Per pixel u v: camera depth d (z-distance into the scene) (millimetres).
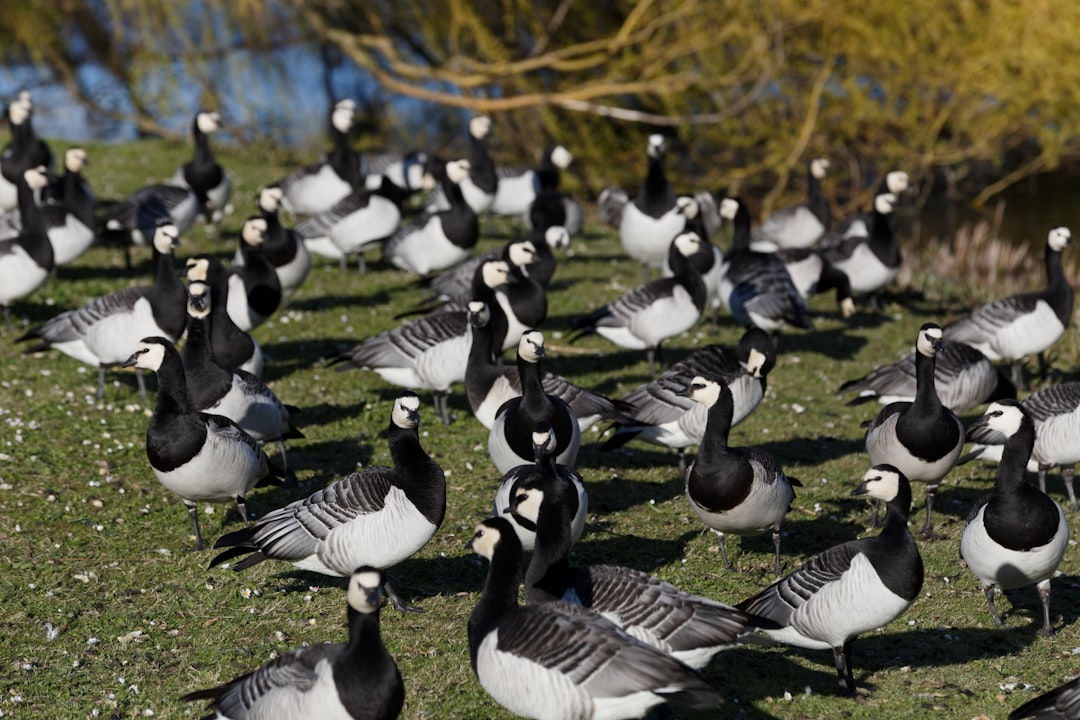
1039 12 26266
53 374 14016
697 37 26906
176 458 9336
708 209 21328
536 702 6520
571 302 17875
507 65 27906
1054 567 8617
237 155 28891
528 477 8367
